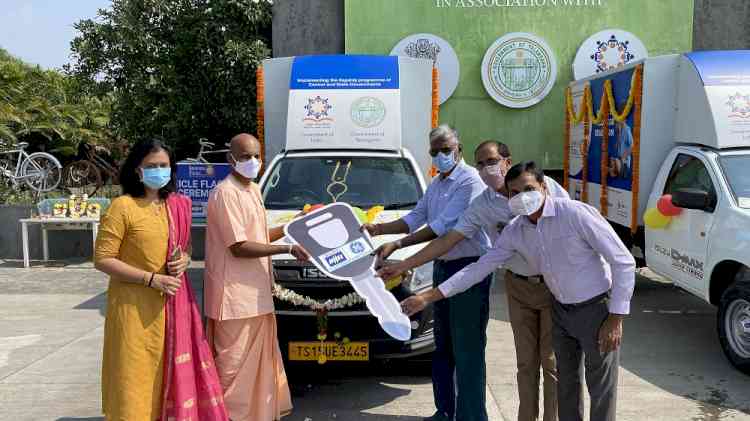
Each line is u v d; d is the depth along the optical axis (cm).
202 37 1215
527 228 353
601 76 876
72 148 2127
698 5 1160
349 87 664
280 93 716
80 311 769
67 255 1091
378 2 1125
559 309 356
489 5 1126
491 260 367
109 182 2011
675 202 597
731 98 629
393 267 398
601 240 329
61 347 633
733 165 600
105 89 1320
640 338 651
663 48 1129
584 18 1127
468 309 398
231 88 1226
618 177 803
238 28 1232
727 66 655
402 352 474
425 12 1127
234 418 400
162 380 370
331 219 423
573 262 339
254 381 406
